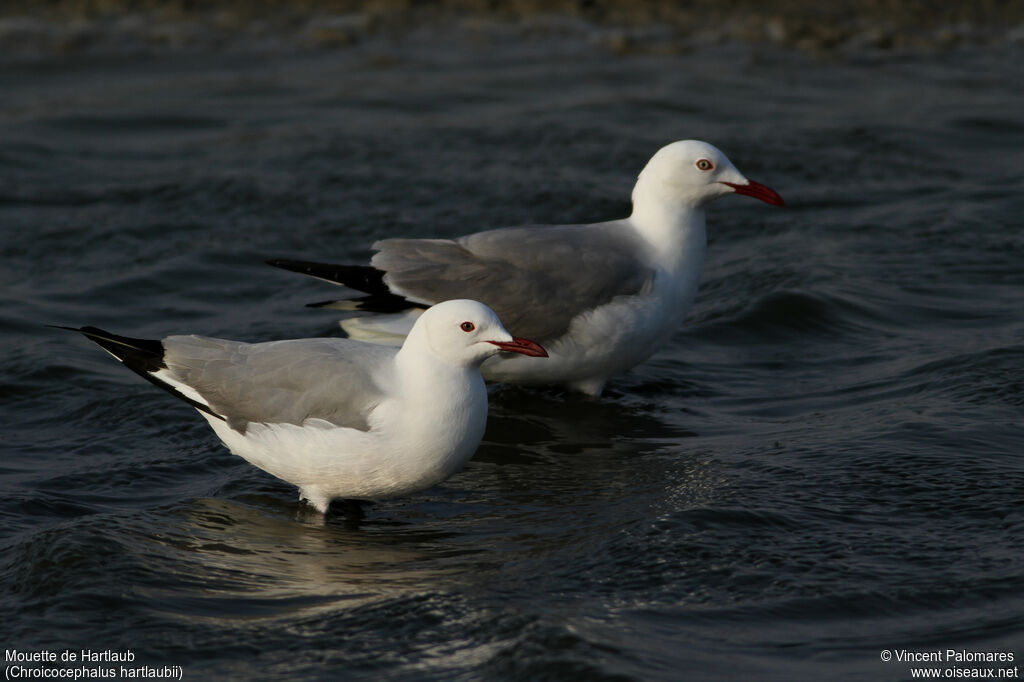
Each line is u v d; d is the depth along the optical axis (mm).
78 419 12633
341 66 25828
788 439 11992
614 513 10578
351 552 9977
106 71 25453
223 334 14742
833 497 10578
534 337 13000
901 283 16047
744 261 17203
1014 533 9836
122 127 22516
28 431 12383
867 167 20500
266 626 8711
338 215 18719
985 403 12383
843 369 13891
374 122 22797
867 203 19156
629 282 13117
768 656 8227
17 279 16609
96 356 14195
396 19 28875
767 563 9453
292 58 26344
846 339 14703
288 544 10125
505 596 9070
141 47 26891
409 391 10242
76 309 15656
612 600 8984
